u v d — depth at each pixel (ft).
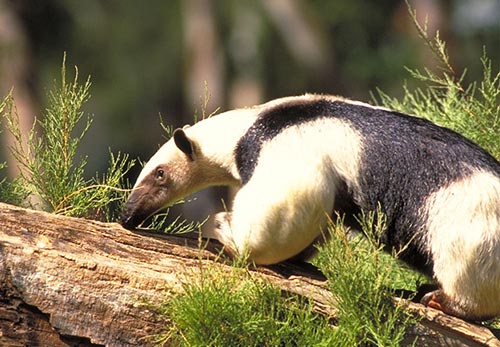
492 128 49.75
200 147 42.06
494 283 37.50
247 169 39.58
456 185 38.09
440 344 38.37
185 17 144.36
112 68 143.95
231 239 38.88
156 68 146.72
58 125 43.70
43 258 37.17
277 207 37.88
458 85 52.19
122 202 45.55
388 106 58.08
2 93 123.75
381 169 38.78
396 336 36.91
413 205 38.55
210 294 36.76
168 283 37.76
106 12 142.51
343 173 38.73
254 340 37.17
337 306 37.55
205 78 142.51
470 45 128.06
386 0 139.23
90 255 38.17
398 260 42.75
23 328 36.96
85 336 37.17
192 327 36.70
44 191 43.19
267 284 37.86
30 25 130.82
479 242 37.32
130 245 38.96
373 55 133.28
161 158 42.73
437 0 122.11
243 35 145.69
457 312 38.27
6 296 36.86
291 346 37.14
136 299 37.45
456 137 39.29
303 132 38.93
